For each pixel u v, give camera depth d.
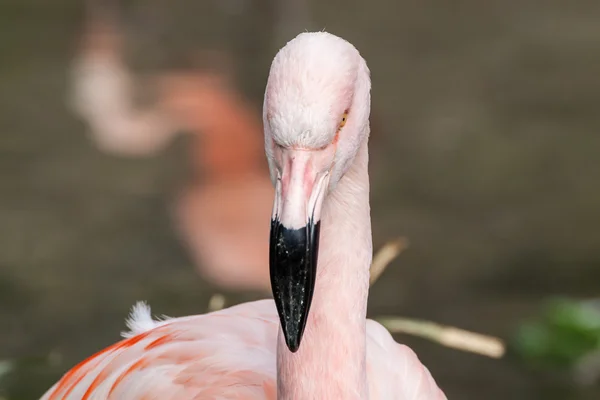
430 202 12.33
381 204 12.25
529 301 9.91
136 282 10.28
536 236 11.47
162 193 12.52
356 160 4.14
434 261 10.80
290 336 3.64
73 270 10.59
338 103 3.65
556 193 12.66
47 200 12.43
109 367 4.64
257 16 19.25
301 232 3.61
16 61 18.09
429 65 18.19
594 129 14.73
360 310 4.16
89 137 14.54
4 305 9.77
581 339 8.98
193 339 4.64
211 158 13.50
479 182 12.98
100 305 9.83
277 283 3.64
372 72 17.80
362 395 4.14
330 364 4.07
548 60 18.02
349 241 4.15
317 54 3.66
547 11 21.05
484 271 10.57
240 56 18.30
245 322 4.73
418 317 9.56
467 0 22.14
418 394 4.71
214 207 11.80
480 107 15.80
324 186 3.76
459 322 9.47
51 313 9.65
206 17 20.81
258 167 13.16
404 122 15.16
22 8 21.58
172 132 14.58
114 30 20.12
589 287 10.22
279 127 3.64
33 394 7.15
